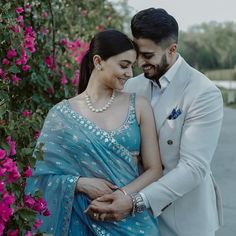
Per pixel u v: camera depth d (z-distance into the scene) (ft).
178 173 10.02
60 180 9.98
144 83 10.87
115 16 28.14
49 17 16.10
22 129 10.92
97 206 9.73
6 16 13.39
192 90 10.27
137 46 10.02
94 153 9.78
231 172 32.73
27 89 14.76
